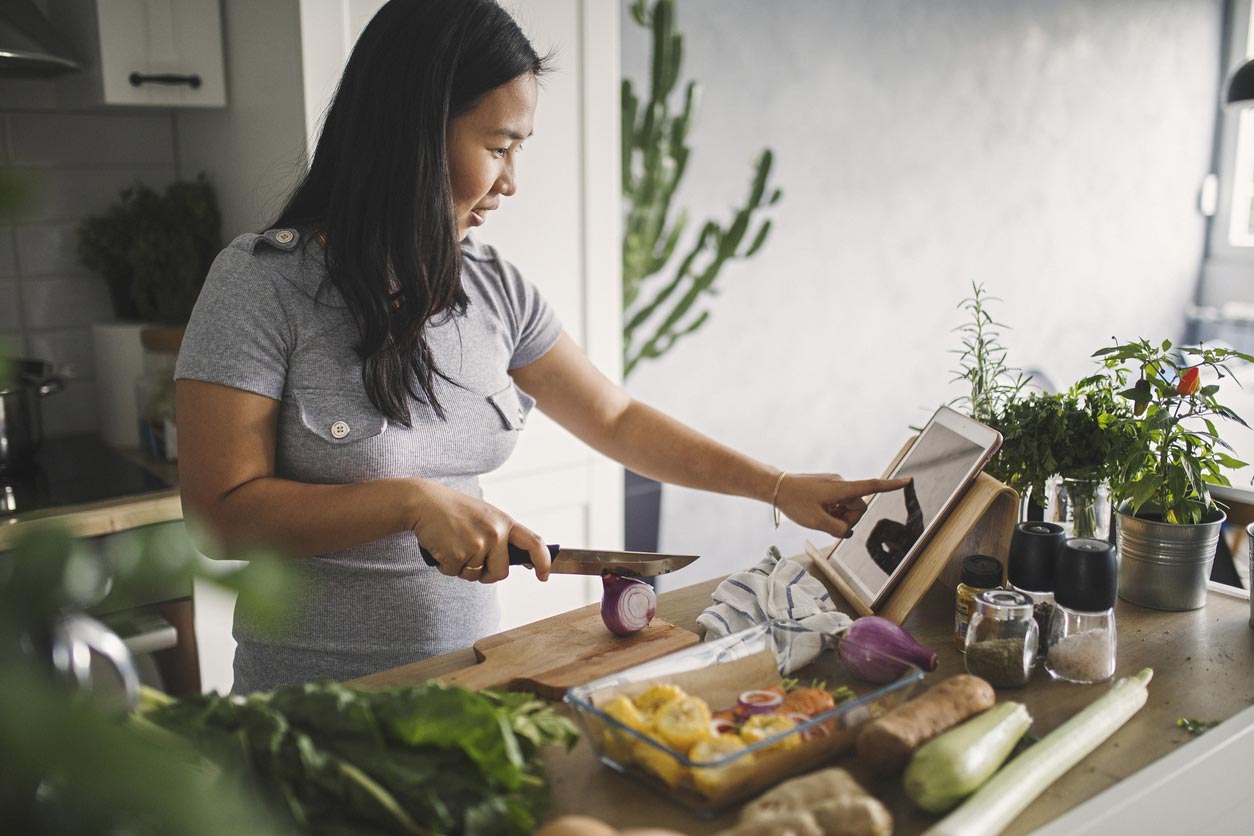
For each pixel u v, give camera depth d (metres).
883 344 4.00
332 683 0.88
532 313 1.54
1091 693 1.12
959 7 3.95
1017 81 4.20
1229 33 4.92
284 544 1.21
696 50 3.30
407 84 1.25
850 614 1.35
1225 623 1.32
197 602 1.89
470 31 1.26
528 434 2.35
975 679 0.99
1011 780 0.90
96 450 2.29
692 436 1.55
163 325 2.28
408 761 0.81
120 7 2.04
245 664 1.39
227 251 1.32
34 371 2.14
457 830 0.80
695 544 3.62
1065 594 1.14
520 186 2.27
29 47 1.99
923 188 3.99
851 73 3.70
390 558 1.36
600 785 0.94
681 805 0.89
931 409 4.20
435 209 1.29
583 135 2.35
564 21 2.27
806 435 3.84
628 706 0.93
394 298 1.31
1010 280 4.36
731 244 3.31
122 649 0.67
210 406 1.25
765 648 1.09
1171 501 1.33
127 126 2.42
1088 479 1.37
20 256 2.33
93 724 0.42
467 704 0.83
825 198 3.72
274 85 2.02
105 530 1.88
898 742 0.89
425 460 1.39
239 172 2.22
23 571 0.48
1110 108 4.55
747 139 3.48
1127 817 0.92
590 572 1.27
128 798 0.42
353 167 1.28
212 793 0.45
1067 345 4.64
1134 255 4.81
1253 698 1.12
